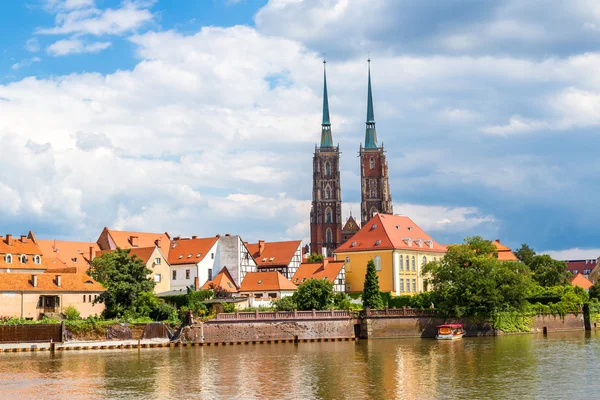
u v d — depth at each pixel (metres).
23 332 136.62
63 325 137.62
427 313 168.88
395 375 102.38
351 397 87.00
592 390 90.19
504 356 123.88
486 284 169.00
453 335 161.12
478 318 171.12
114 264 161.75
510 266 179.62
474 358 121.19
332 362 117.00
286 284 199.75
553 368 108.44
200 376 102.69
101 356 126.12
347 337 160.00
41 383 97.38
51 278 153.50
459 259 176.12
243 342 149.62
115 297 157.25
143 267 162.38
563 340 156.75
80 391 91.75
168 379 100.25
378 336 163.12
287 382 97.38
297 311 156.25
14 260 172.62
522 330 178.62
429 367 110.19
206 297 173.12
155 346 142.38
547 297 192.62
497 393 88.62
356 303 189.00
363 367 110.69
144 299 154.75
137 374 104.56
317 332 157.12
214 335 147.25
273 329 153.00
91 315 151.50
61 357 124.50
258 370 108.06
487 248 186.75
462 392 89.38
